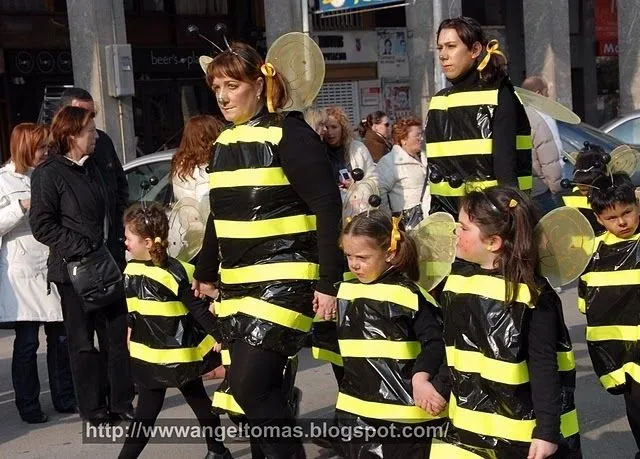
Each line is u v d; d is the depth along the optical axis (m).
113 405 5.96
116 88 11.88
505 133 4.51
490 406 3.50
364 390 3.96
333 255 3.97
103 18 11.89
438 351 3.85
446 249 4.03
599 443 5.47
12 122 15.39
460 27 4.57
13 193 6.20
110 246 6.20
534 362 3.42
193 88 17.75
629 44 16.64
